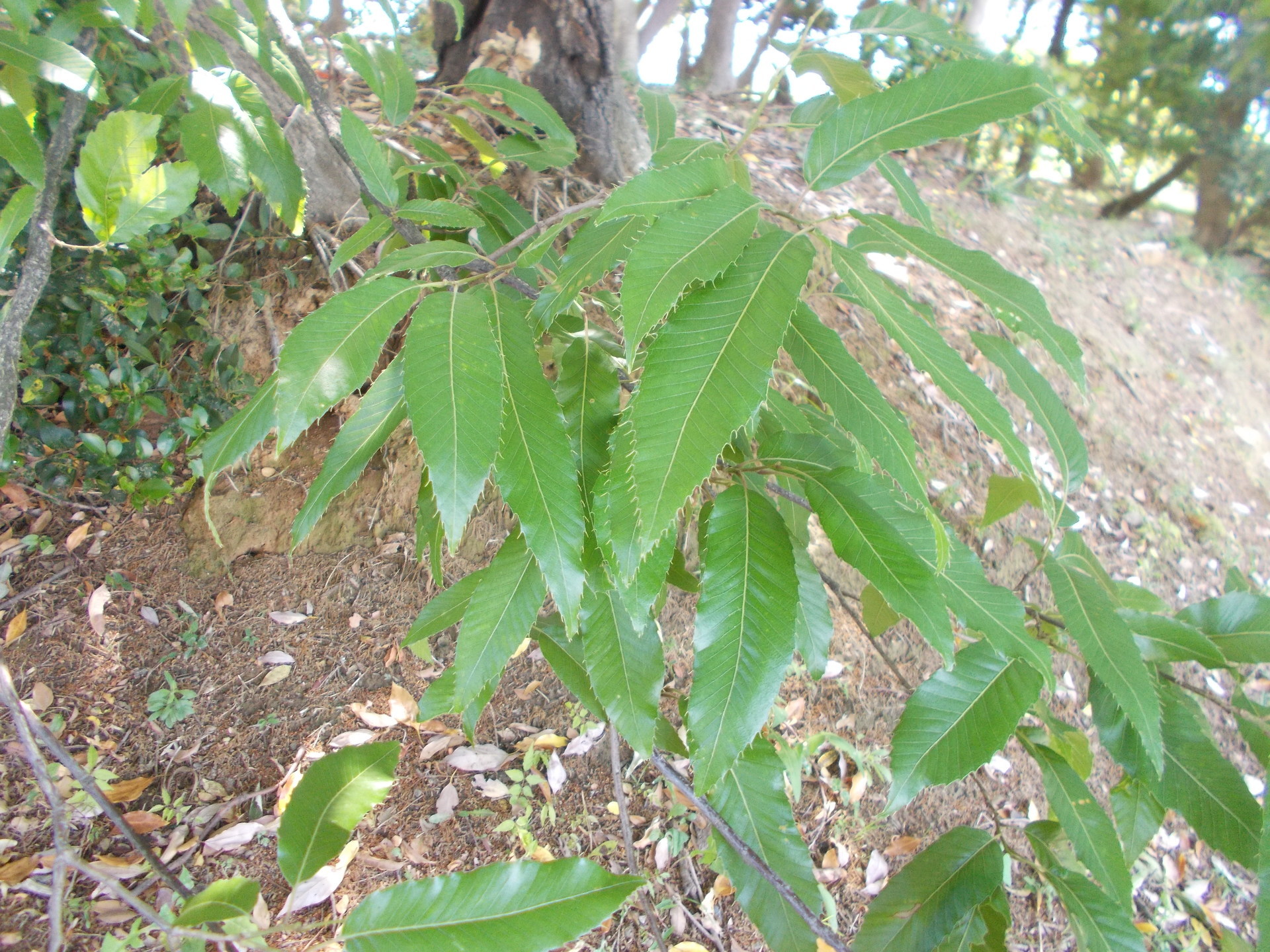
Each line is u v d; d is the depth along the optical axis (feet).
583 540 1.36
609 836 3.59
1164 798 1.86
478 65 4.34
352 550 3.96
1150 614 1.99
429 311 1.34
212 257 3.89
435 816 3.45
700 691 1.49
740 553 1.55
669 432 1.21
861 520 1.62
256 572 3.83
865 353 5.51
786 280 1.28
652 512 1.18
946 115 1.43
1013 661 1.88
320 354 1.30
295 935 3.00
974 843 2.05
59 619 3.48
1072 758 2.30
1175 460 6.80
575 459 1.67
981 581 1.77
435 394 1.27
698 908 3.50
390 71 2.50
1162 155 11.55
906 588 1.57
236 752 3.40
